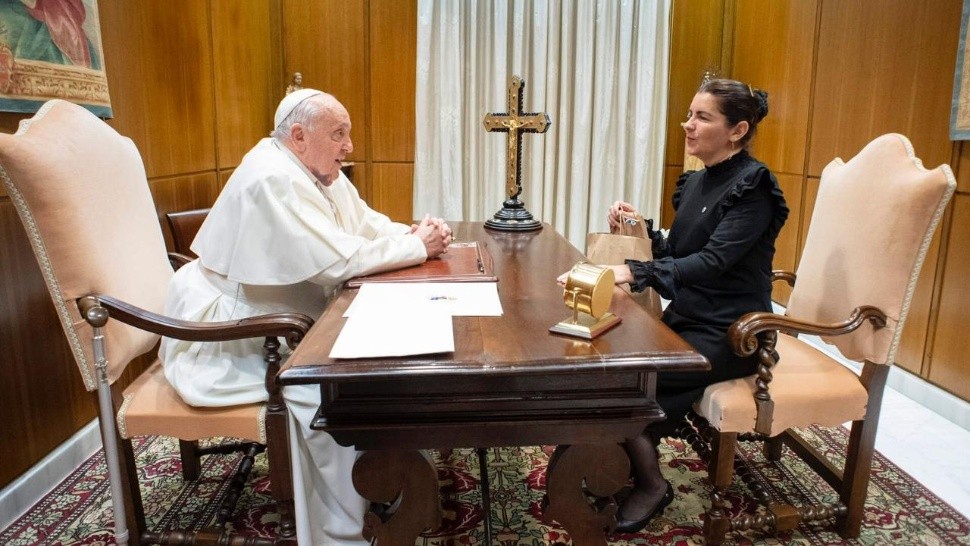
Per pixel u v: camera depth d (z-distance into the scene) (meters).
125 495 1.64
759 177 1.72
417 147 4.61
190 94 3.25
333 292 1.83
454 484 2.16
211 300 1.74
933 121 2.76
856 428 1.78
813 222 2.05
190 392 1.58
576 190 4.67
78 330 1.51
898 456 2.37
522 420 1.18
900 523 1.93
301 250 1.63
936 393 2.74
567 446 1.31
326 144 1.81
